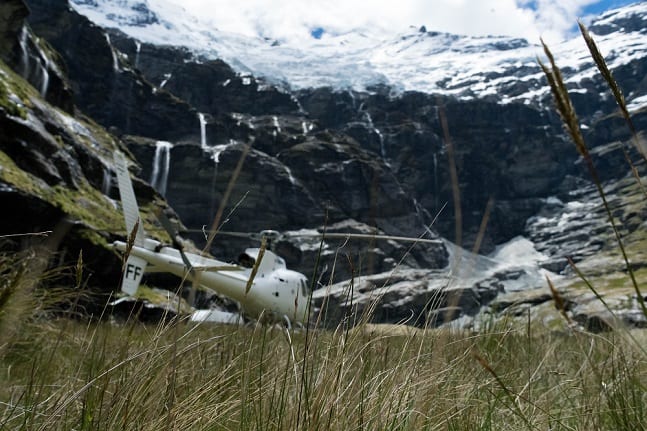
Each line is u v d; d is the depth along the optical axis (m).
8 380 3.51
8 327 3.40
